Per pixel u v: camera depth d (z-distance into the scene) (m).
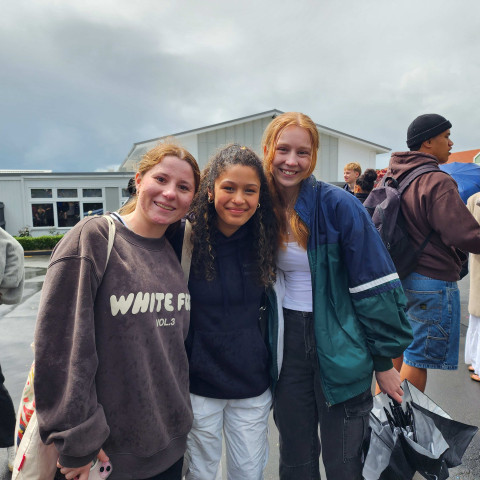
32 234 16.05
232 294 1.54
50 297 1.03
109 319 1.10
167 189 1.20
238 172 1.36
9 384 3.28
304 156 1.50
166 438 1.23
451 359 2.16
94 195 16.34
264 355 1.63
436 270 2.13
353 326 1.52
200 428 1.61
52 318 1.02
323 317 1.52
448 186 2.06
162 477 1.28
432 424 1.68
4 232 2.27
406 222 2.19
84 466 1.04
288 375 1.68
